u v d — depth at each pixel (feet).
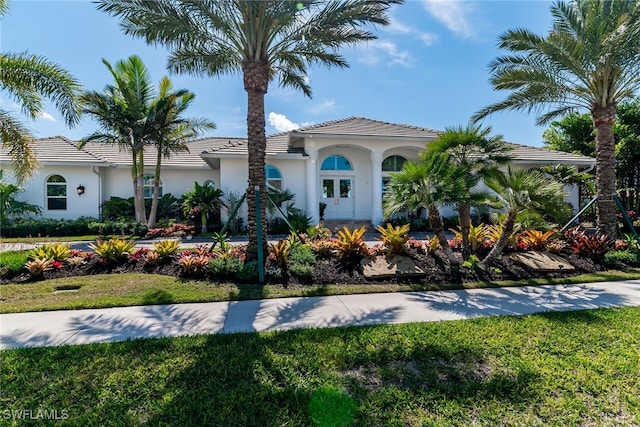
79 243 45.98
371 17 27.58
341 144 62.44
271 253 28.81
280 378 11.51
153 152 73.72
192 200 57.06
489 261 27.81
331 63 34.30
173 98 57.88
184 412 9.66
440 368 12.16
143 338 14.70
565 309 19.04
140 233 54.44
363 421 9.34
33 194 60.90
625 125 75.61
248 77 28.55
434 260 29.45
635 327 15.88
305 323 16.79
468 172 29.22
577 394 10.57
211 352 13.25
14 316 17.63
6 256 27.99
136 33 28.45
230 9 27.25
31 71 30.07
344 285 24.09
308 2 26.96
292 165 62.85
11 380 11.30
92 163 61.16
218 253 30.45
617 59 32.89
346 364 12.43
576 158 67.21
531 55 35.91
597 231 37.14
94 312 18.38
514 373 11.77
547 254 31.55
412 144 63.10
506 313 18.35
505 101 40.06
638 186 77.00
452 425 9.23
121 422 9.22
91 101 53.06
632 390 10.76
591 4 33.55
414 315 18.04
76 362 12.43
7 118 31.45
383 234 30.32
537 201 26.17
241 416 9.50
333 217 69.26
